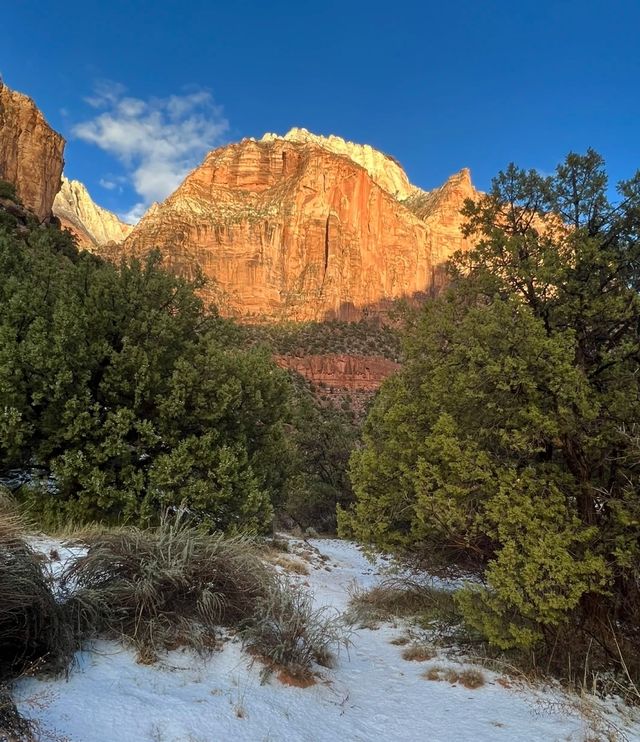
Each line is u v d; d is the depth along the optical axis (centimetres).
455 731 405
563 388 532
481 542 641
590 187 670
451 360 637
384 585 911
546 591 516
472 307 664
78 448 927
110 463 965
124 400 1008
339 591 948
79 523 867
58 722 305
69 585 477
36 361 886
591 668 537
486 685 508
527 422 568
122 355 980
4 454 938
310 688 442
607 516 581
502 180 719
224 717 356
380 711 436
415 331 736
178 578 486
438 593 845
